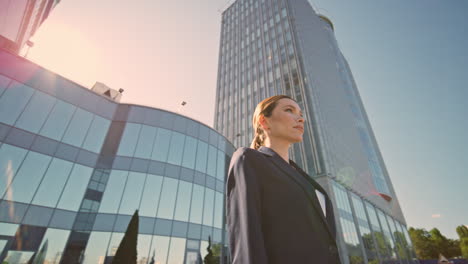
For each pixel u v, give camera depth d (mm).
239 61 45125
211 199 17766
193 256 14633
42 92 14172
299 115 1180
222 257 16281
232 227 689
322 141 26219
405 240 39812
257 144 1283
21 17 12305
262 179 780
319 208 866
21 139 12531
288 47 37125
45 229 11797
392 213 40875
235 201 732
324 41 50812
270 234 695
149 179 15438
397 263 30016
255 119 1319
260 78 38375
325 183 23109
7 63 13250
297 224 729
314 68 35531
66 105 15000
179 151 17703
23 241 11023
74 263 11805
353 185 29453
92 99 16500
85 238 12547
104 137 16109
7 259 10414
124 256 11328
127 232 12141
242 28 49281
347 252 20047
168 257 13602
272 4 44906
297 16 40562
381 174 45656
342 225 21281
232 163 867
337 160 27719
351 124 42500
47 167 12945
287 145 1144
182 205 15734
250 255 561
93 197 13797
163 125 18094
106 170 14938
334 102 37125
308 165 25469
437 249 63188
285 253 661
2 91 12664
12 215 11125
